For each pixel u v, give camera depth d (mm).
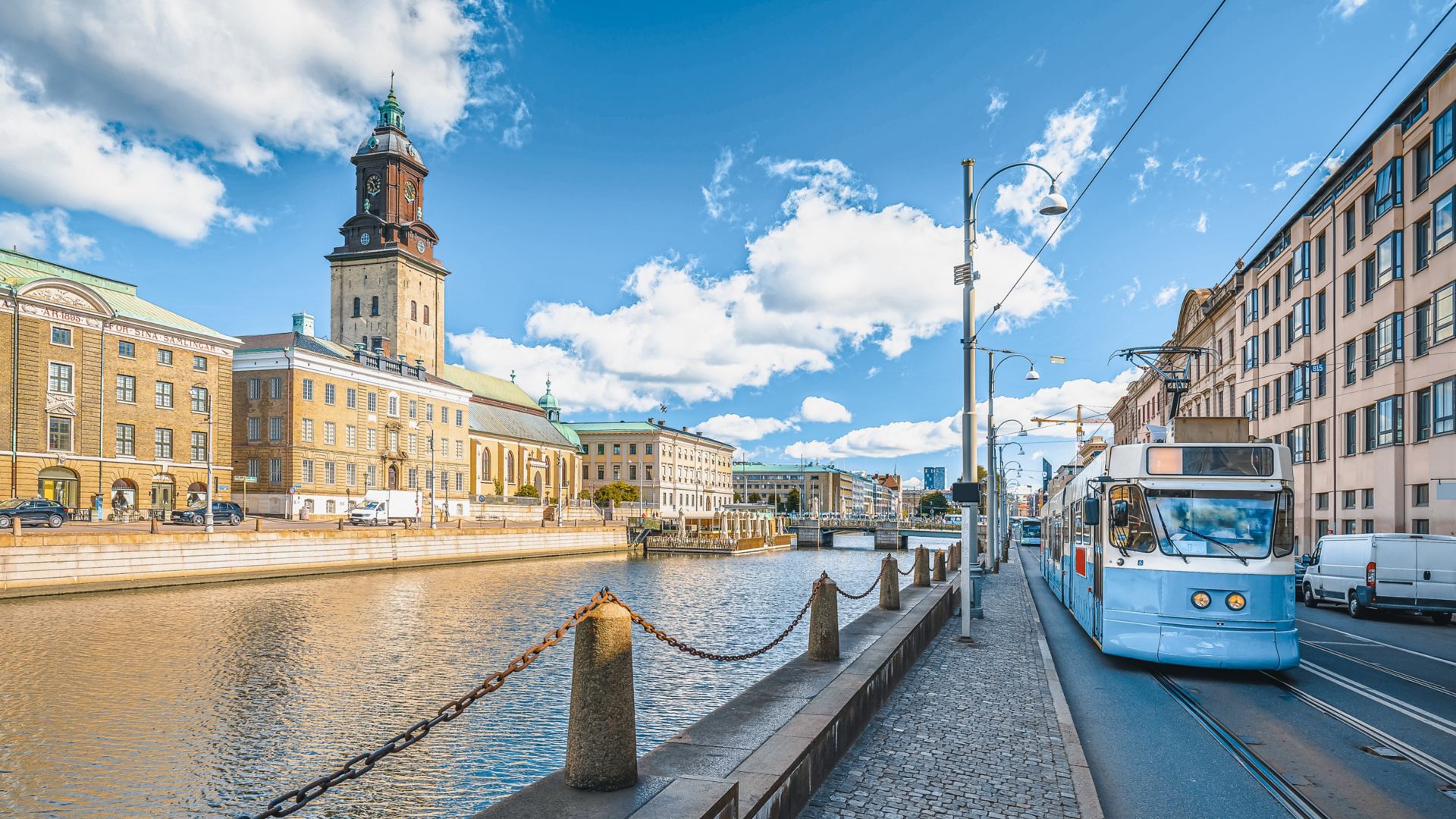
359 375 78250
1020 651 15523
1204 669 14266
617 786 5125
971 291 18547
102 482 54281
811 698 8531
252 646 27812
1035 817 6812
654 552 98812
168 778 15742
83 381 53375
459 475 93125
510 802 4875
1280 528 13273
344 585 46531
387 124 101500
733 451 183875
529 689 22672
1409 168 32062
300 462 71125
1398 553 22875
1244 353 50500
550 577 58125
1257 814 7324
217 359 62688
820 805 6961
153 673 23609
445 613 37125
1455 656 16234
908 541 140375
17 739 17734
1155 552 13523
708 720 7582
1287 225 43844
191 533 42594
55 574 36531
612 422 155000
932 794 7289
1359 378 36062
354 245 99375
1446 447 29359
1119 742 9594
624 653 5262
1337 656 16109
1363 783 8164
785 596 49344
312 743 17875
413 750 17406
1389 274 33219
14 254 53781
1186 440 14211
